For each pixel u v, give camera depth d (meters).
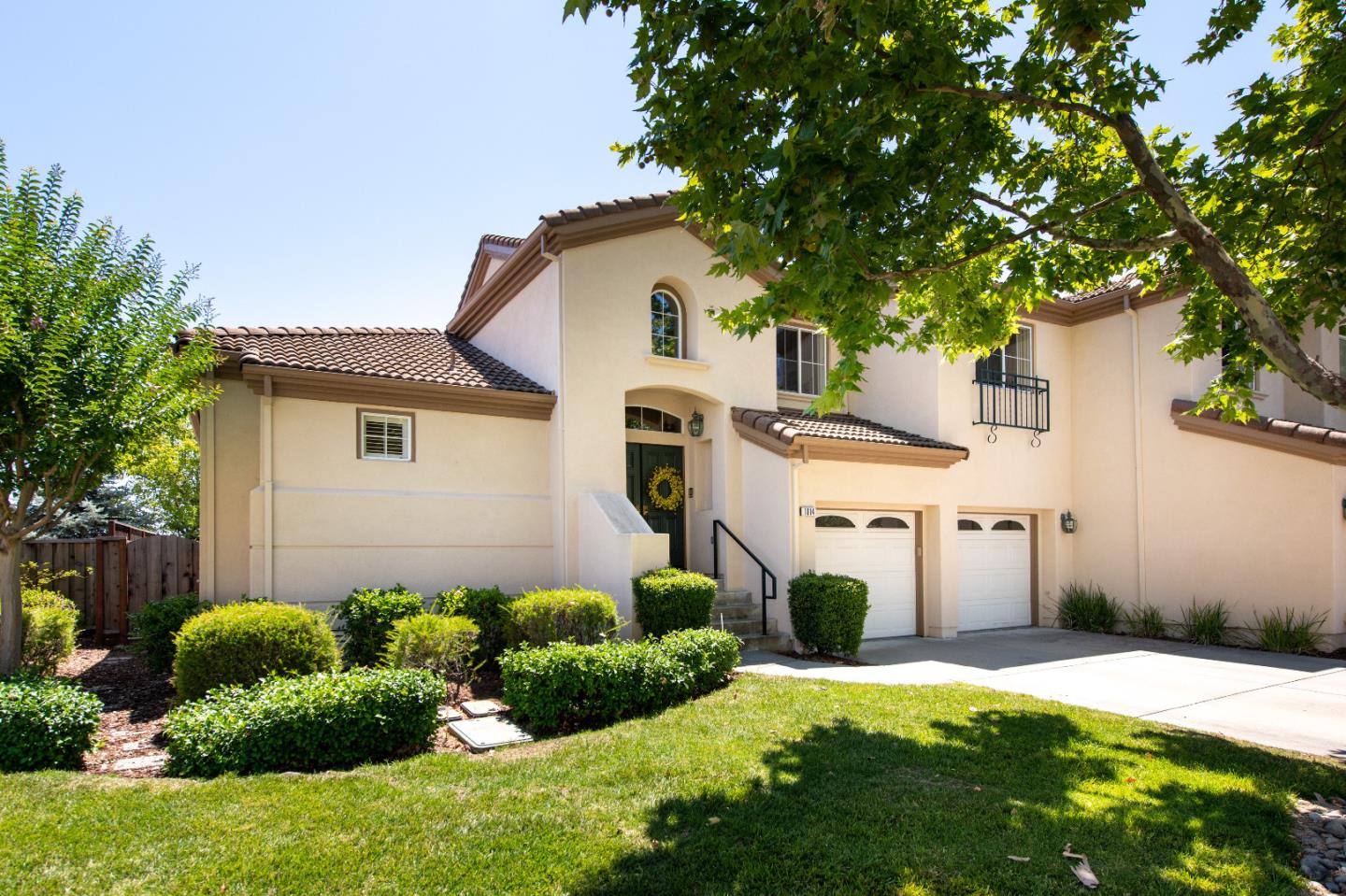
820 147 4.64
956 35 5.86
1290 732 6.61
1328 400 5.08
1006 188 7.36
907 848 3.85
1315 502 11.59
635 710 6.81
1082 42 4.91
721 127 5.14
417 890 3.41
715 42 4.75
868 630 12.57
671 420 12.92
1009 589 14.43
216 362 8.60
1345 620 11.30
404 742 5.72
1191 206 6.96
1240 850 3.92
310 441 9.87
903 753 5.42
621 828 4.10
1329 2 6.11
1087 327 15.09
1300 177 6.34
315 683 5.80
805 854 3.77
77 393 7.17
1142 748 5.73
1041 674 9.31
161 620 8.51
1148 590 13.67
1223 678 9.05
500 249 15.62
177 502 22.48
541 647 7.70
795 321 14.23
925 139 6.00
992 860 3.73
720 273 5.52
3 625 7.12
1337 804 4.75
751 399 12.78
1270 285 7.22
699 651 7.58
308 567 9.66
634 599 9.55
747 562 12.03
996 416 14.09
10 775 4.83
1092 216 7.10
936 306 7.70
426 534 10.44
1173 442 13.45
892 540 12.98
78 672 9.07
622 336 11.53
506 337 12.89
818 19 4.59
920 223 6.21
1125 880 3.57
